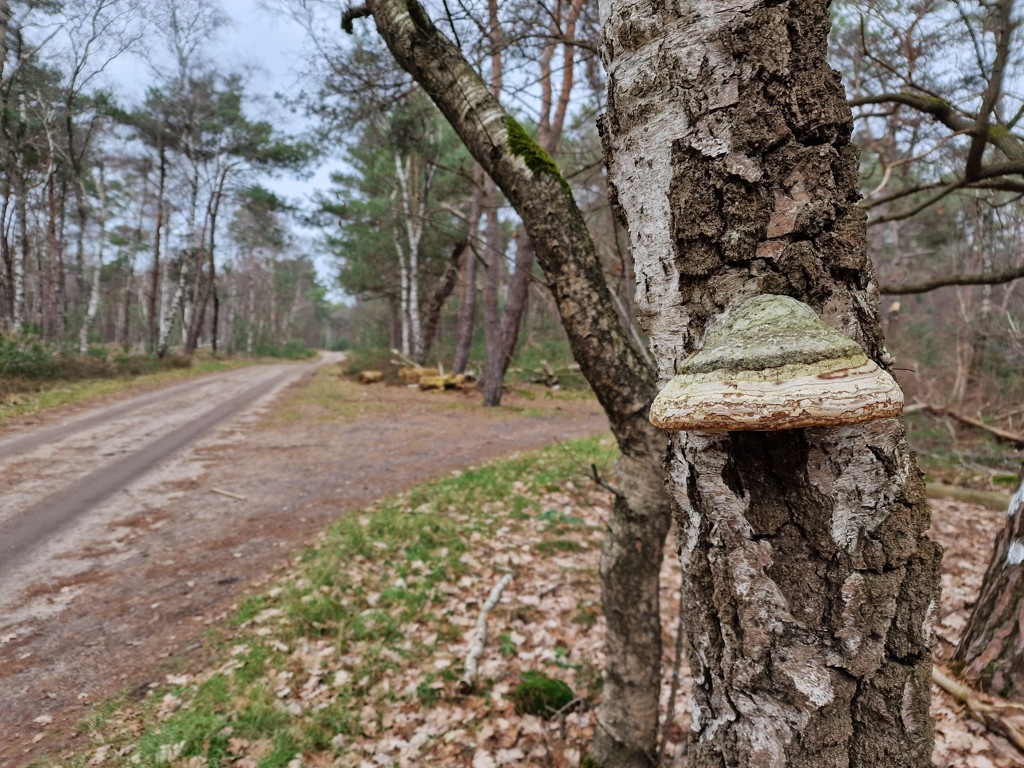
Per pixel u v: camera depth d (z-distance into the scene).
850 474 1.11
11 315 21.55
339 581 4.85
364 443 10.87
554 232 2.33
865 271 1.18
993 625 2.97
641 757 2.86
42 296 23.53
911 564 1.17
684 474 1.31
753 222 1.17
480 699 3.66
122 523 6.41
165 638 4.20
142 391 16.45
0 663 3.87
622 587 2.75
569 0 4.76
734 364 1.04
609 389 2.47
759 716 1.25
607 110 1.41
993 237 8.03
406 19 2.44
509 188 2.41
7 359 14.60
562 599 4.88
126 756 3.02
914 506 1.17
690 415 1.04
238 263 55.00
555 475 8.09
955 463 9.10
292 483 8.07
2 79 17.17
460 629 4.37
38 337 17.50
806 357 1.00
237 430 11.72
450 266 21.81
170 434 10.92
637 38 1.29
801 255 1.15
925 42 4.13
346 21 2.99
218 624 4.37
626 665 2.83
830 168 1.15
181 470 8.57
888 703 1.17
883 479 1.12
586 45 3.69
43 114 19.67
